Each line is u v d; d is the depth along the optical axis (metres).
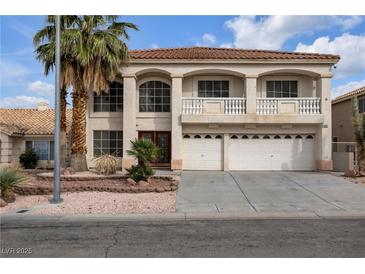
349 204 11.72
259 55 20.31
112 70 17.83
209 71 20.12
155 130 21.03
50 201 11.84
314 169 20.25
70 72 16.88
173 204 11.62
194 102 19.92
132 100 19.95
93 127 21.50
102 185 14.36
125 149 19.81
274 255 6.55
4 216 10.07
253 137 20.41
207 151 20.39
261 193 13.55
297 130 20.23
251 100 19.64
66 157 23.27
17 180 12.50
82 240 7.62
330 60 19.42
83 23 16.72
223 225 9.03
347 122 23.61
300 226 8.89
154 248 7.01
